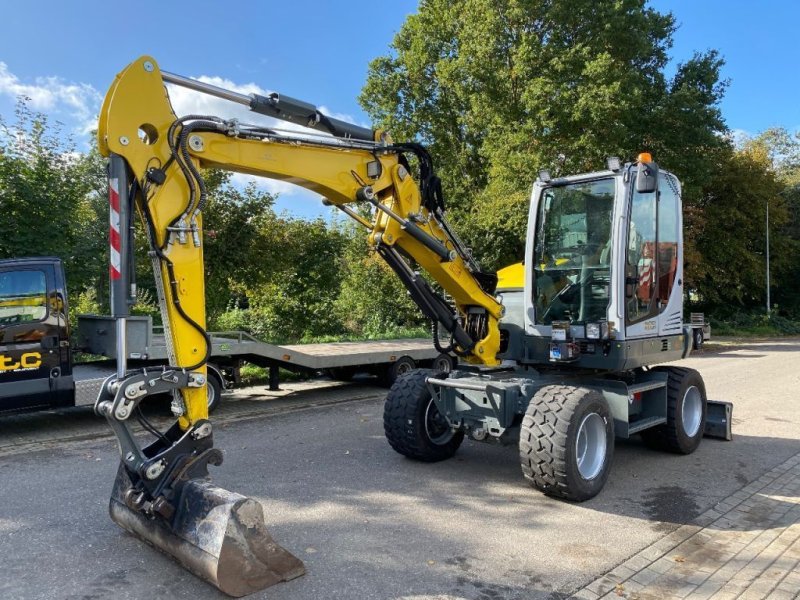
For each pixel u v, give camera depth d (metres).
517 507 4.86
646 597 3.47
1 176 10.34
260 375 11.75
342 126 4.95
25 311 6.97
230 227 15.07
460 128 23.58
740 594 3.52
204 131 4.11
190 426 3.82
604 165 17.88
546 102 17.53
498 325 6.28
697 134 19.25
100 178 13.13
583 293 5.86
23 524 4.36
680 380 6.40
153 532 3.65
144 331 7.75
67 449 6.61
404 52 24.14
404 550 4.00
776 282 34.56
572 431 4.76
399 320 22.09
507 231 18.25
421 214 5.51
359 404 9.34
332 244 20.25
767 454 6.59
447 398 5.65
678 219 6.55
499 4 18.91
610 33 18.14
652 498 5.14
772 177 30.23
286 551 3.53
